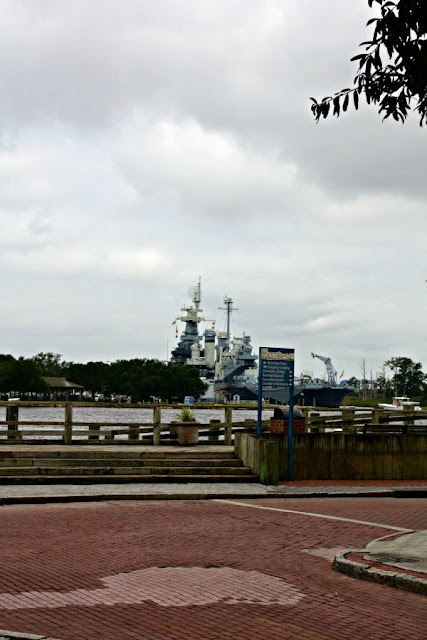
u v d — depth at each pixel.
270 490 21.92
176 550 13.22
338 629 8.67
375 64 10.02
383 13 9.54
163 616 9.16
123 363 191.12
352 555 12.65
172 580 10.98
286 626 8.77
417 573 11.07
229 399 194.00
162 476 23.00
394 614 9.34
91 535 14.57
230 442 28.81
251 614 9.28
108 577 11.12
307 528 15.85
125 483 22.48
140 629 8.62
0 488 20.95
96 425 27.47
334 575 11.59
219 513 17.81
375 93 10.51
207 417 130.88
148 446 27.50
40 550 13.02
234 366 192.88
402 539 14.11
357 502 20.58
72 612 9.29
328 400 159.12
